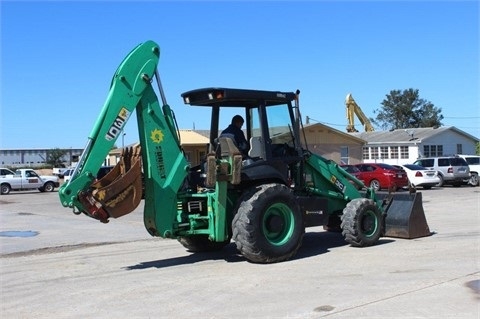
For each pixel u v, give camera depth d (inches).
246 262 370.6
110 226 638.5
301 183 405.7
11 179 1493.6
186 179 377.1
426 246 409.7
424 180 1171.9
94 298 287.6
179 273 342.6
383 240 445.1
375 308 248.8
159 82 359.9
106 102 341.1
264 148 376.5
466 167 1250.6
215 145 378.9
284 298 271.6
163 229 355.9
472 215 637.3
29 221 721.6
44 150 4532.5
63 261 405.7
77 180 328.8
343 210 424.2
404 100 3361.2
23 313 265.6
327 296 272.1
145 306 268.2
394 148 1899.6
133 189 341.1
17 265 395.9
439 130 1903.3
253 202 352.5
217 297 279.0
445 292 272.4
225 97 365.1
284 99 392.5
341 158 1590.8
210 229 361.1
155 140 354.3
